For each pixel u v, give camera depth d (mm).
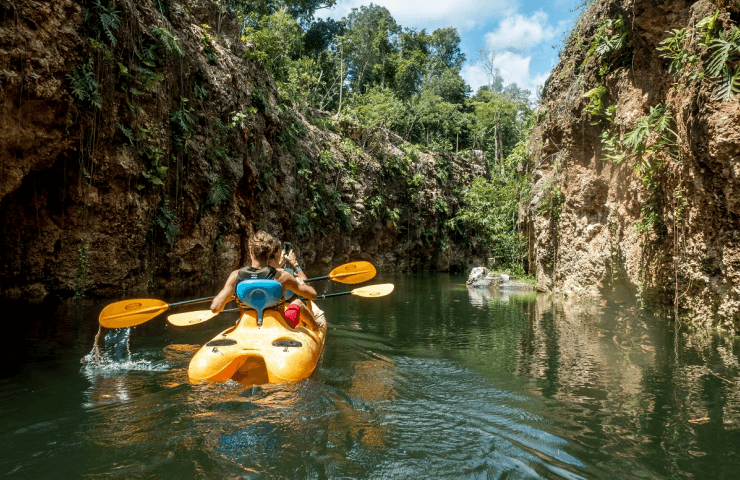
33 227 7438
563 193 9938
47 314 6285
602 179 8281
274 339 3576
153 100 9438
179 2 12844
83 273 8023
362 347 4977
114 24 7641
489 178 38406
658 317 6223
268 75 17438
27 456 2139
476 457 2221
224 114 12695
